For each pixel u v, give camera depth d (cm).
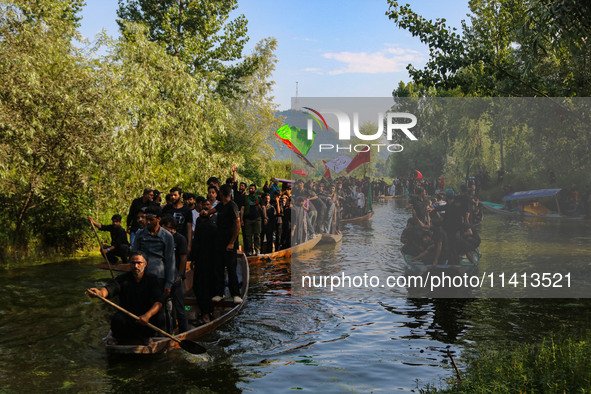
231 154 1848
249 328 725
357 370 570
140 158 1366
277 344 660
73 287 959
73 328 719
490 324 719
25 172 1170
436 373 558
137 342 639
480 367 540
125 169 1374
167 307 668
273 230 1449
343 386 527
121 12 2769
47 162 1206
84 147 1205
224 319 751
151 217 667
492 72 1249
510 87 1206
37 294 905
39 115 1162
